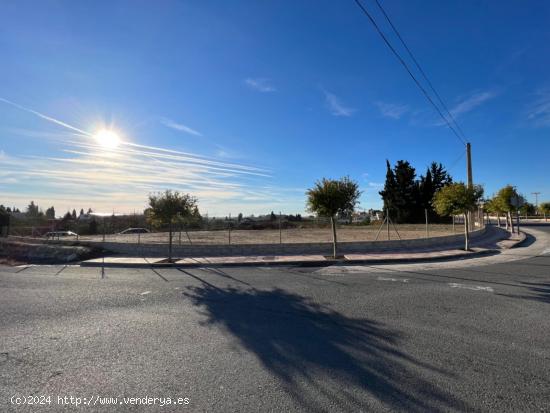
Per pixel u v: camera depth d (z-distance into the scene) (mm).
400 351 4645
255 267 13281
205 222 36438
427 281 9742
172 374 4020
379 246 17359
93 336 5320
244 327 5734
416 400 3404
